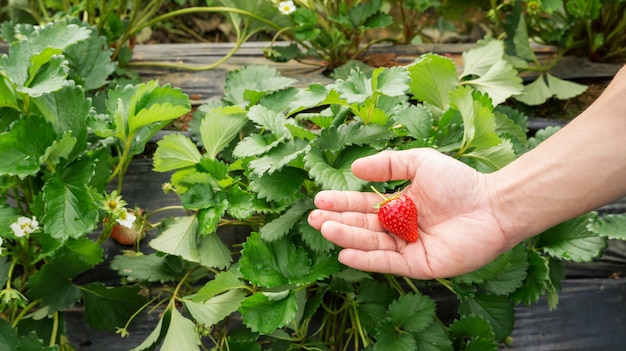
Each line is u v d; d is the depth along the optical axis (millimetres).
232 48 935
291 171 648
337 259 640
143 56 919
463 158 697
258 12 879
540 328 717
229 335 688
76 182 630
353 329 686
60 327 663
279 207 658
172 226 677
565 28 875
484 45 846
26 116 620
